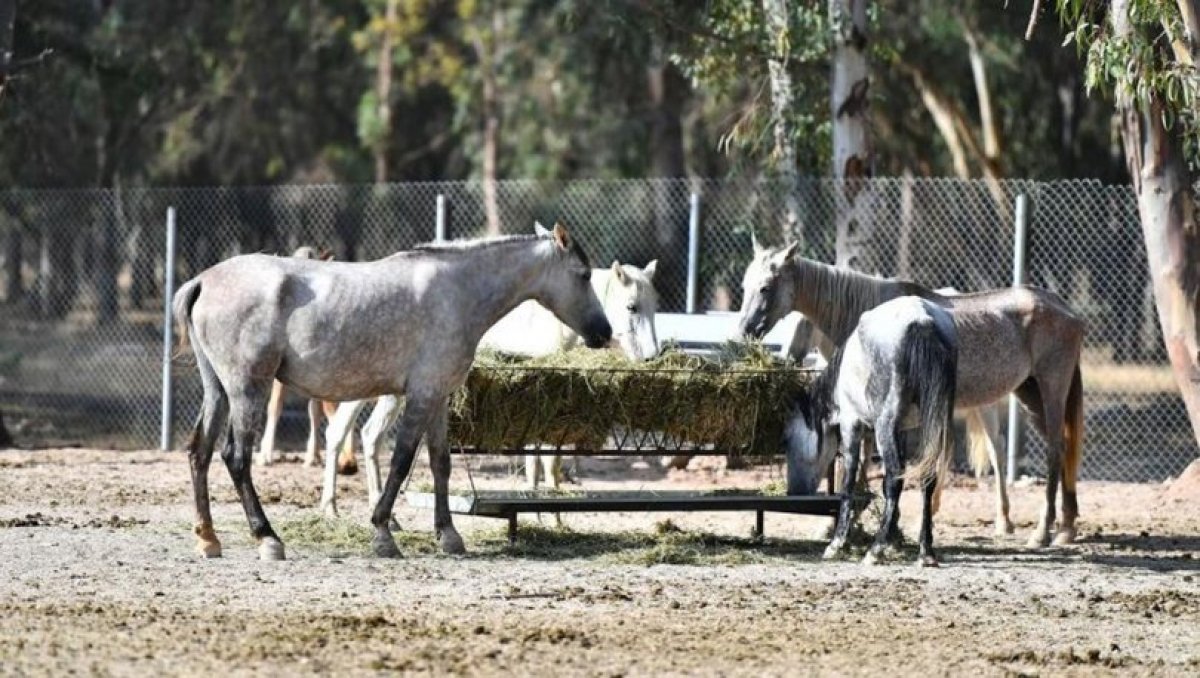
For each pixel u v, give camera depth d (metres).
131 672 7.83
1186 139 14.78
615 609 9.82
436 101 44.25
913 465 11.62
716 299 24.78
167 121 40.03
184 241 40.81
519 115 39.69
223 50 40.00
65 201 36.50
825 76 19.84
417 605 9.78
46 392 27.39
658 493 12.73
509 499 12.03
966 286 22.03
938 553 12.54
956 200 22.89
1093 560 12.45
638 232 33.03
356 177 43.59
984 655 8.75
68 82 31.22
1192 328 15.95
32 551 11.52
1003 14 29.62
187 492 15.22
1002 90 33.44
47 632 8.71
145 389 27.92
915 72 29.45
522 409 12.31
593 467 17.94
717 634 9.12
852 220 18.27
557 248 12.09
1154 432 22.66
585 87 37.97
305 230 42.16
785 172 19.38
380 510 11.70
